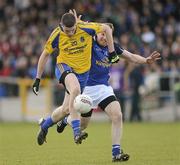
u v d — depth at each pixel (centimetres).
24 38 6806
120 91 5406
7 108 5866
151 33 6488
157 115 5712
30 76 6162
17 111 5847
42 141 2666
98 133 4347
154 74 5747
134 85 5497
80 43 2439
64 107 2534
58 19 6962
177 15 7181
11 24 7244
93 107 2467
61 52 2467
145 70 5850
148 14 7031
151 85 5719
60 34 2436
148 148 3109
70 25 2377
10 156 2753
